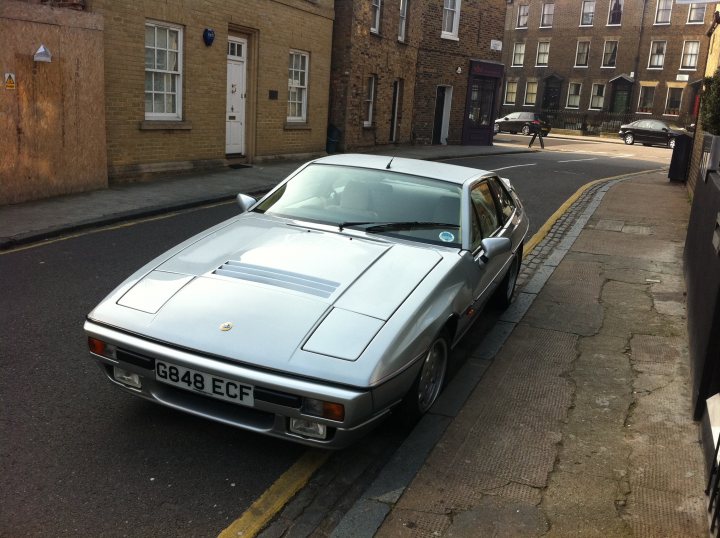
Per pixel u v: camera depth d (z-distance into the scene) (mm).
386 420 4117
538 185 15914
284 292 3752
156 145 12898
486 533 3152
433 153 22219
